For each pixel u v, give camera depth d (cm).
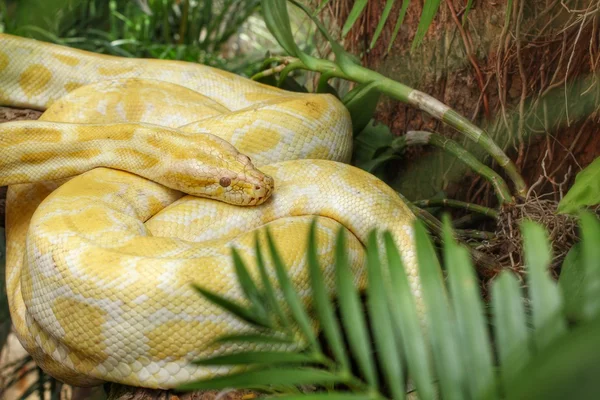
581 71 133
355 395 83
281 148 130
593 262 82
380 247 117
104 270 107
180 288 106
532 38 135
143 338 107
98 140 127
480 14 138
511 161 134
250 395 106
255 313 90
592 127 134
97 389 185
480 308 84
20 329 120
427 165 148
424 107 136
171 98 138
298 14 174
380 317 87
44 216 115
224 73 145
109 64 146
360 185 121
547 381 65
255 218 121
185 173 122
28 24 81
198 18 203
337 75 141
